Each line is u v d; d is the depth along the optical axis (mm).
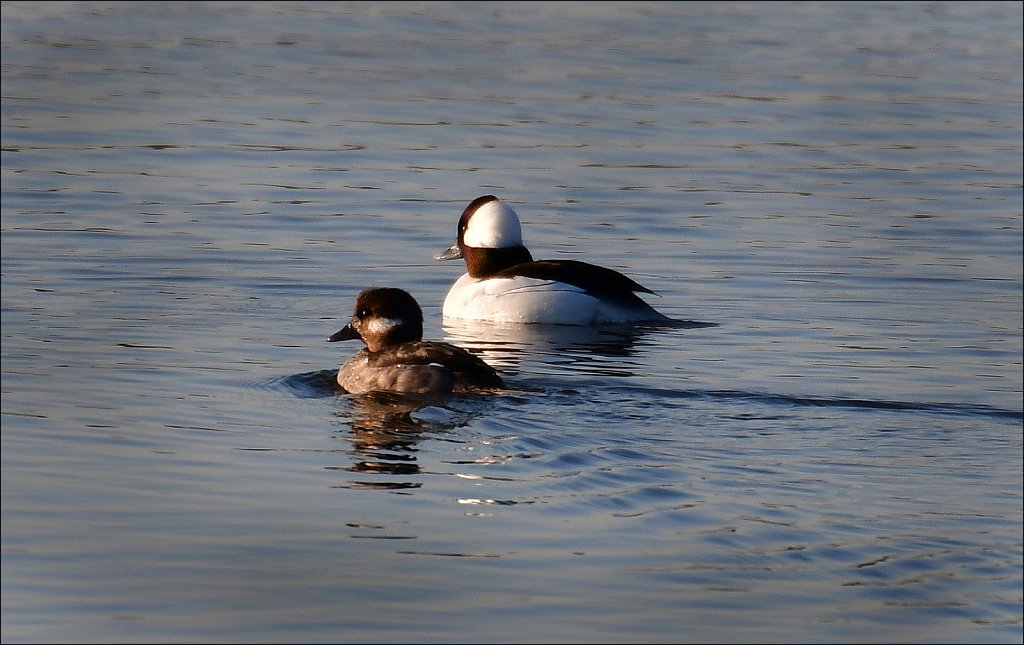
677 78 35781
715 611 8500
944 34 43344
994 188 25688
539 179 25672
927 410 13008
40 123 29875
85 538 9523
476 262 18453
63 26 41812
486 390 13219
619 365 14852
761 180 26016
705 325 16984
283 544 9469
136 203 23562
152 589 8742
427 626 8281
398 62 37438
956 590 8859
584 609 8539
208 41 40125
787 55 39312
